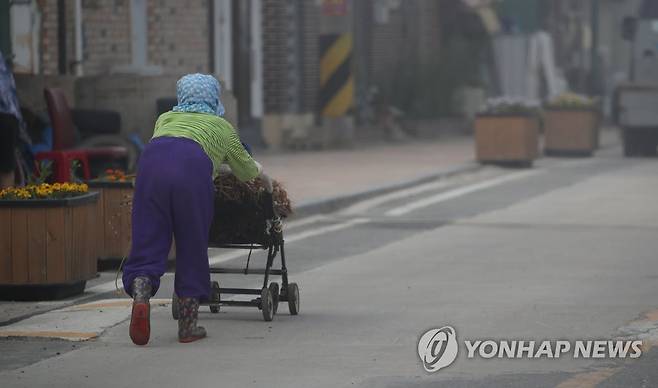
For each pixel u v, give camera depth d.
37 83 50.81
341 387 22.39
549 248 40.97
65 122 45.69
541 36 112.56
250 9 79.12
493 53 111.88
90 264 32.34
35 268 30.91
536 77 112.00
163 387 22.50
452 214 51.25
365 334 27.03
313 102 84.00
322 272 36.28
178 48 69.81
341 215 51.31
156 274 25.36
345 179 62.56
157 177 25.66
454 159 76.75
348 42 83.12
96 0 63.25
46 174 36.34
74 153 43.56
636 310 29.66
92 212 32.41
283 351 25.36
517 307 30.12
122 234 36.19
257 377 23.16
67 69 59.66
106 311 29.50
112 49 64.75
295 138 82.00
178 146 25.95
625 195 57.94
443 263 37.84
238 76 78.50
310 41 83.25
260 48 80.12
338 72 83.12
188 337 26.25
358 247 41.72
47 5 57.03
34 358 24.91
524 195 58.56
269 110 81.31
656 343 25.91
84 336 26.73
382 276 35.38
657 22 84.25
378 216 50.91
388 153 80.81
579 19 136.25
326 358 24.70
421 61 102.62
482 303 30.77
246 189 27.92
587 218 49.22
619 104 84.06
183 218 25.84
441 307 30.25
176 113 26.73
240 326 28.02
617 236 43.88
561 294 32.03
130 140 50.06
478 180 66.69
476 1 107.25
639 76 84.69
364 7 96.50
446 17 107.06
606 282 33.97
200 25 71.19
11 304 30.69
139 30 66.94
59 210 31.02
